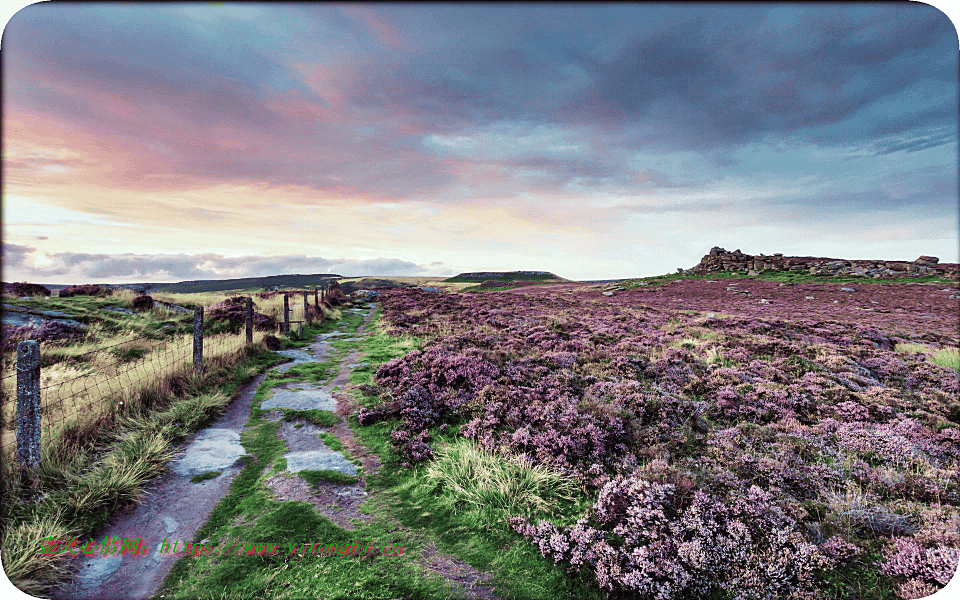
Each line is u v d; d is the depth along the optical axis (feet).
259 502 18.57
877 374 45.24
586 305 115.96
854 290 174.50
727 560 15.28
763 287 190.80
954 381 41.75
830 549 15.74
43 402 24.25
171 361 35.19
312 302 98.58
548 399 31.22
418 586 14.03
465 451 23.31
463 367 37.01
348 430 27.30
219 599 13.15
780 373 39.81
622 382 35.29
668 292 183.93
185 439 24.57
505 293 177.68
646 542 16.39
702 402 31.94
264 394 33.32
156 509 17.85
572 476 21.42
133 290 69.00
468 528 17.44
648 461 22.97
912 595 13.60
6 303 49.90
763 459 22.77
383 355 48.32
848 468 22.75
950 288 172.65
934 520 17.46
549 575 14.88
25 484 17.22
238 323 58.65
